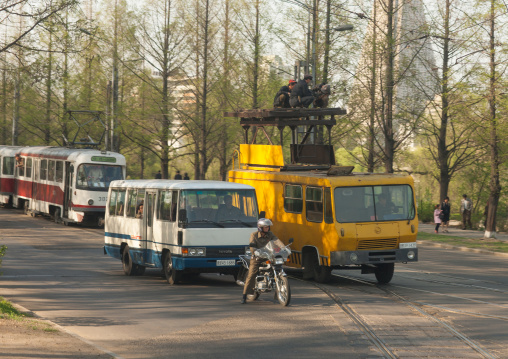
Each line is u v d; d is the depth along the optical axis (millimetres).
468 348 15688
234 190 28078
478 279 30547
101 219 56750
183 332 17453
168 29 73750
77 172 56000
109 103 76938
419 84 62656
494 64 49875
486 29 50656
